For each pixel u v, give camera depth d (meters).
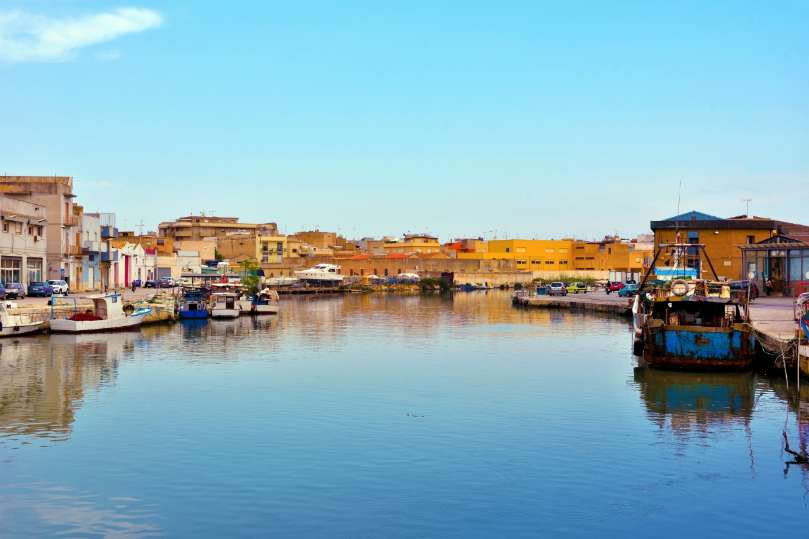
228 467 19.27
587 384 31.03
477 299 115.81
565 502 16.88
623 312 68.94
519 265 174.75
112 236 88.38
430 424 23.77
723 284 35.72
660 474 18.77
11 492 17.47
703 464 19.58
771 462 19.78
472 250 194.88
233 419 24.47
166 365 36.72
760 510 16.48
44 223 68.50
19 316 48.53
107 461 19.75
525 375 33.56
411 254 170.88
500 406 26.52
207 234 169.38
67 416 24.92
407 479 18.34
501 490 17.61
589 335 52.34
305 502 16.86
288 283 141.25
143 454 20.39
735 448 21.08
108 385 30.84
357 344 46.91
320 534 15.20
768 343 32.25
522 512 16.31
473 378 32.72
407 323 64.19
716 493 17.47
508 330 56.75
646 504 16.80
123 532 15.27
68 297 63.47
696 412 25.52
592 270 171.75
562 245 178.00
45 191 71.88
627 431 22.91
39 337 47.66
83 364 36.78
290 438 22.00
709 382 31.06
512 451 20.67
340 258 171.75
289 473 18.78
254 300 78.31
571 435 22.42
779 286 63.53
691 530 15.47
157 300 67.12
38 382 31.50
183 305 68.00
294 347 45.06
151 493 17.39
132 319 54.72
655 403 26.98
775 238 64.31
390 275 163.62
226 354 41.34
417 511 16.36
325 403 27.06
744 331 32.12
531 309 85.31
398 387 30.44
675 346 32.88
